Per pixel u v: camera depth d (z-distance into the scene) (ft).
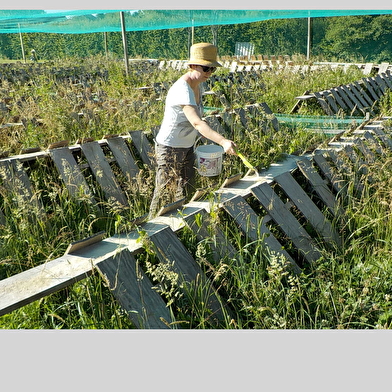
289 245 14.78
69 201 16.03
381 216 15.90
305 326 11.69
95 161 18.15
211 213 13.00
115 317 11.25
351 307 12.11
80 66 60.18
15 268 13.57
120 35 110.52
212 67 14.78
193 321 11.34
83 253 11.52
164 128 15.49
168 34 108.37
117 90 36.58
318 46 100.42
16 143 20.43
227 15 52.65
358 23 92.63
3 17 44.34
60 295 12.08
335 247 14.70
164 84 34.53
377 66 51.21
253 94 33.99
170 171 15.78
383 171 18.57
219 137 13.93
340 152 18.98
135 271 11.08
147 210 17.12
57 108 24.13
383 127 23.79
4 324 11.35
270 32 104.22
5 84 35.63
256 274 12.60
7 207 15.83
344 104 36.60
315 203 17.44
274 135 22.27
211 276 12.51
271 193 15.25
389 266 13.56
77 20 55.62
